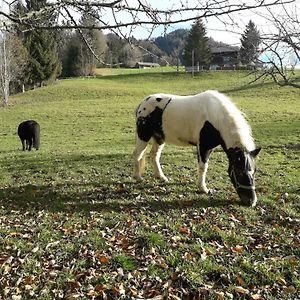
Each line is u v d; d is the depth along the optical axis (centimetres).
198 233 648
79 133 2512
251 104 3478
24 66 3991
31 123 1833
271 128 2236
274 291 483
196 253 575
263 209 779
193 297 472
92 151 1619
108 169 1195
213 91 880
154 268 531
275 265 537
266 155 1438
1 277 511
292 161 1314
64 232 671
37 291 484
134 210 788
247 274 515
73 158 1392
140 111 955
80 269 535
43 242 627
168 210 780
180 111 885
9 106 3994
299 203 819
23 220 750
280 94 4059
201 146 862
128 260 557
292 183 991
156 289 488
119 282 500
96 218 746
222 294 468
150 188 941
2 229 688
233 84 5044
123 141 2127
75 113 3375
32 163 1348
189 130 880
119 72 6094
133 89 5003
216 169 1162
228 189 930
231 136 795
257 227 688
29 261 554
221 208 787
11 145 2122
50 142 2200
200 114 849
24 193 955
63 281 500
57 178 1108
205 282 500
